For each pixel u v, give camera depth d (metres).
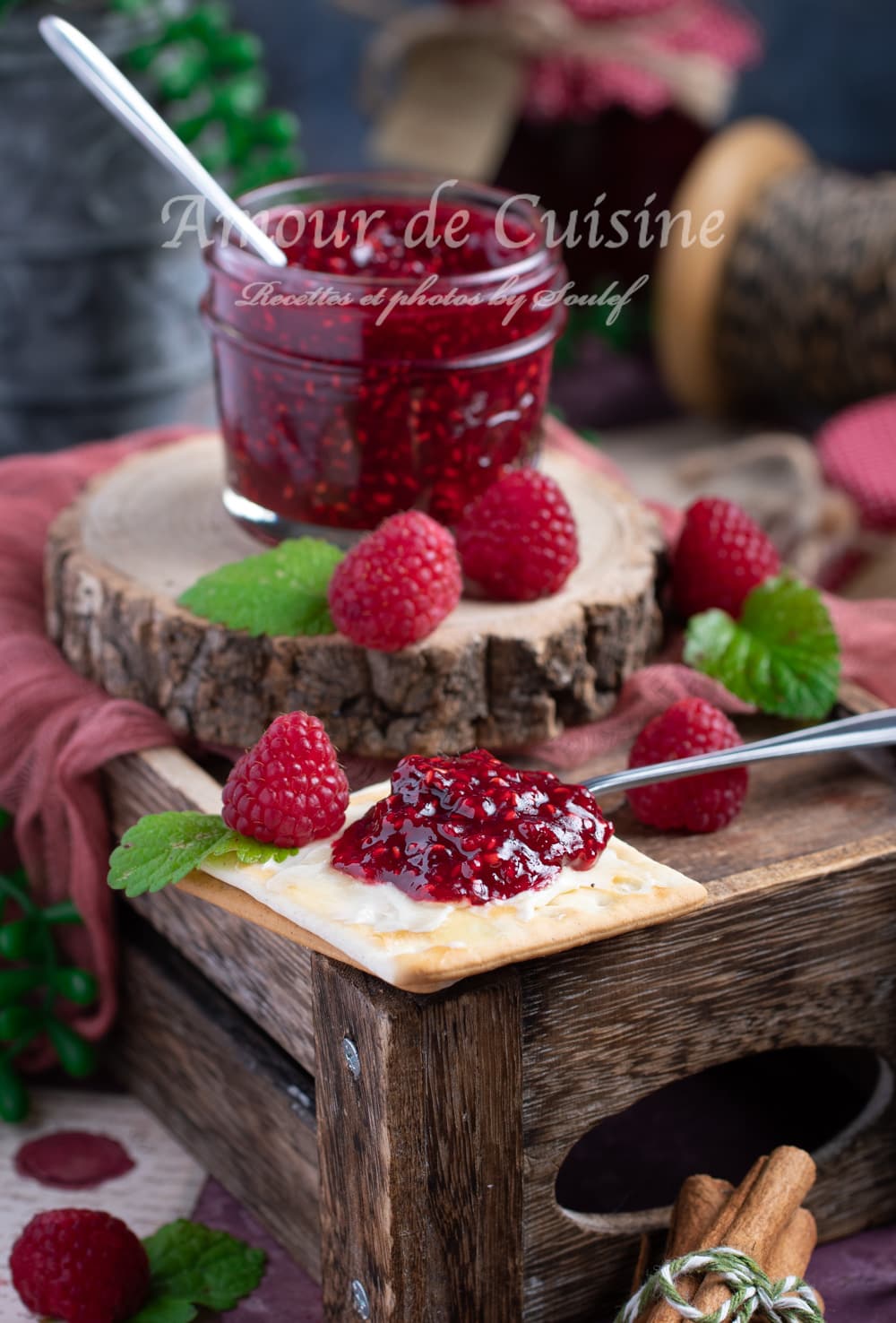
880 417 0.86
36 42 0.76
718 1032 0.57
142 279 0.81
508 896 0.53
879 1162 0.60
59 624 0.63
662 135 1.06
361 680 0.59
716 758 0.58
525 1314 0.57
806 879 0.56
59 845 0.63
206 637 0.59
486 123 1.03
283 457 0.61
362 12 1.10
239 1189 0.61
